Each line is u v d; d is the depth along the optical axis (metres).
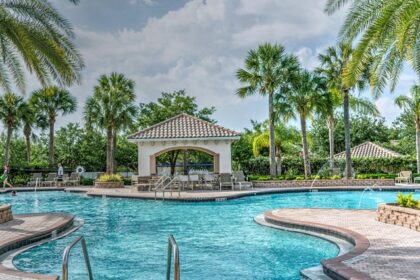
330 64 27.94
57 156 43.09
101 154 41.91
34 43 11.66
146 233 11.74
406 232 9.87
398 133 53.81
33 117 37.00
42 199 22.81
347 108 27.59
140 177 24.59
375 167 34.25
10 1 11.58
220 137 25.38
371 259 7.29
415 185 25.73
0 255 8.67
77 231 12.12
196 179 23.98
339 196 22.52
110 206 18.64
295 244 9.94
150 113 39.59
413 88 31.20
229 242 10.31
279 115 28.92
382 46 12.26
